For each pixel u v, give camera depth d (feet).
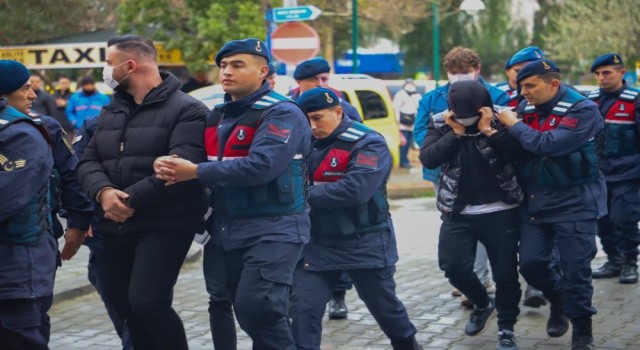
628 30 106.52
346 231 20.35
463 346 24.40
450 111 22.38
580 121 21.93
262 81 18.60
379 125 62.59
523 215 23.08
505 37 131.95
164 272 18.42
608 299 29.14
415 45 126.41
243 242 18.29
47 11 73.31
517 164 22.94
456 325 26.50
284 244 18.24
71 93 57.57
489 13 126.41
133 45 18.74
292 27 49.29
